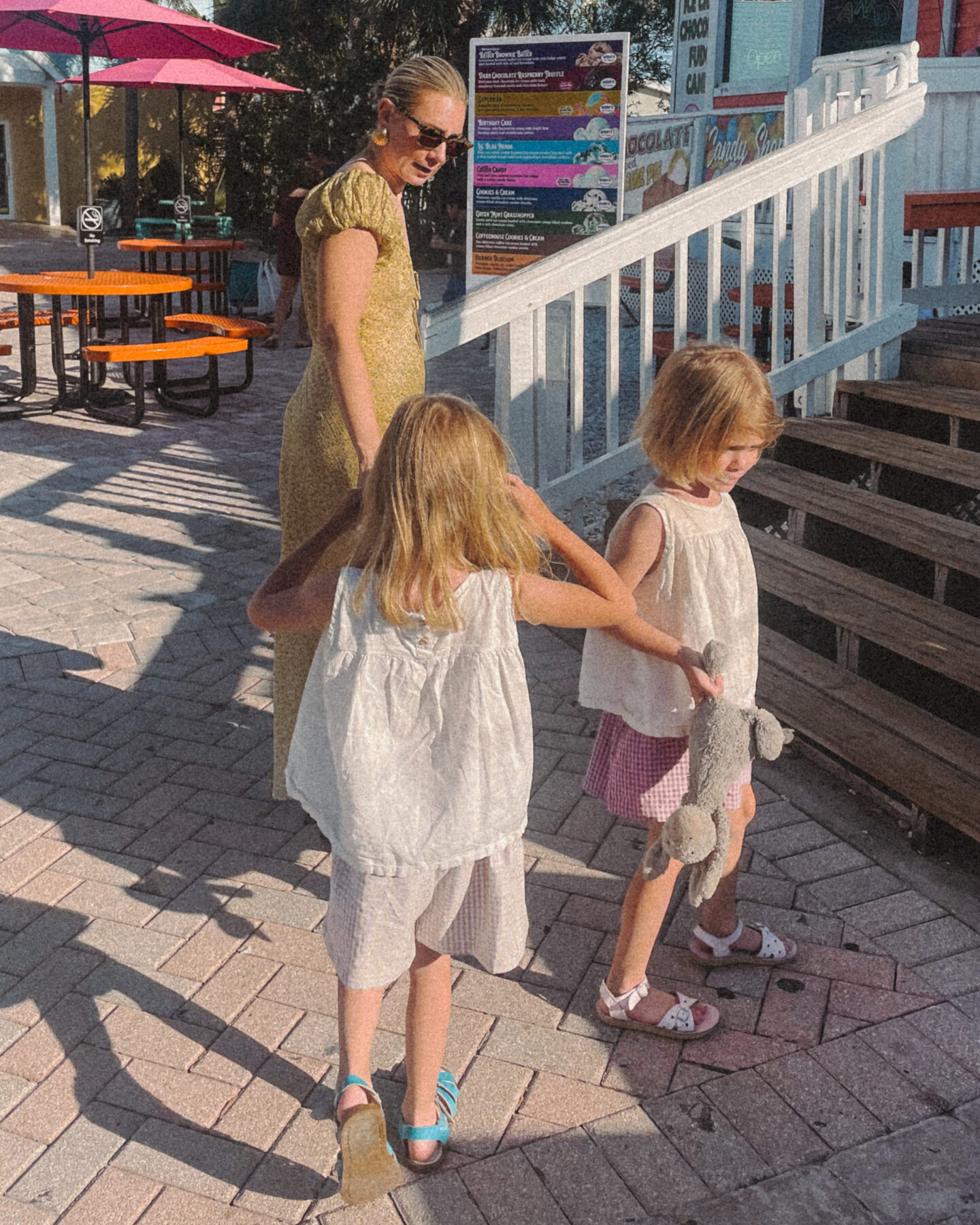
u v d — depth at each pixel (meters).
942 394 5.18
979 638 3.84
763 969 2.95
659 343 9.47
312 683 2.15
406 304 3.13
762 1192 2.28
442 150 2.99
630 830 3.61
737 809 2.68
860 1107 2.49
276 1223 2.23
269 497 7.22
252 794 3.82
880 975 2.91
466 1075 2.60
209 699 4.49
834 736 3.66
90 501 7.00
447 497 1.97
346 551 3.21
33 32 10.73
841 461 5.40
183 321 9.62
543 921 3.16
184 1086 2.58
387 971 2.13
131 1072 2.62
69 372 11.05
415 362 3.18
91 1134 2.45
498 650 2.06
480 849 2.11
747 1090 2.54
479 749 2.07
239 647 4.96
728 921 2.91
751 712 2.41
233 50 10.98
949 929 3.08
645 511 2.49
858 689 3.97
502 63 7.69
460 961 3.00
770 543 4.83
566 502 5.53
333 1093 2.56
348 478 3.14
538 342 5.42
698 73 12.72
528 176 7.84
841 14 10.40
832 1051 2.66
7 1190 2.30
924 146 7.66
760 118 11.37
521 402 5.47
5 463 7.79
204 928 3.13
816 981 2.90
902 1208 2.24
